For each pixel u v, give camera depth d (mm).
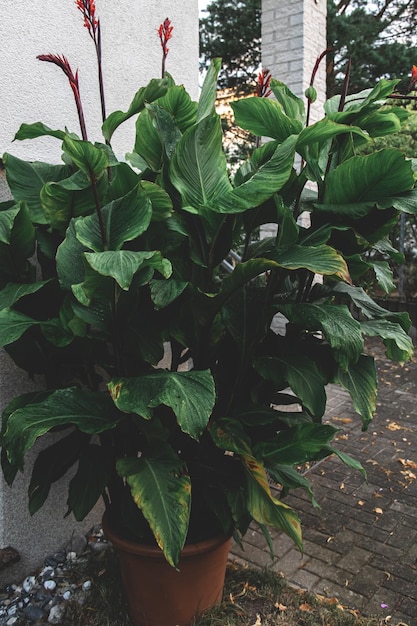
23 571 2541
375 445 4031
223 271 3348
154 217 1891
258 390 2186
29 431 1673
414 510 3109
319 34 4910
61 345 1856
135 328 2004
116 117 2021
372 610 2309
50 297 2072
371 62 10516
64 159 2129
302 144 1871
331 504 3166
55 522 2652
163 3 2908
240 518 1969
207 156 1940
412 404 5008
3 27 2256
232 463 2107
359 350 1766
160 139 1983
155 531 1646
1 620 2268
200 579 2070
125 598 2277
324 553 2705
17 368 2434
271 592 2355
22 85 2350
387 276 2271
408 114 2170
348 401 5027
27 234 1937
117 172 1942
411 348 1974
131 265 1533
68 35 2506
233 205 1779
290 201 2148
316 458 2035
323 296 2199
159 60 2930
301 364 1967
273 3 4812
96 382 2271
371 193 1885
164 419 2098
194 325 2045
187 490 1733
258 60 11484
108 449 2068
